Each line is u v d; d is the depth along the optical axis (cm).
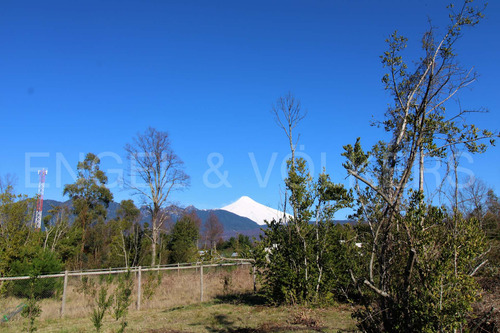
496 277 580
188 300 1588
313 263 1330
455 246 456
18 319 1209
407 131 550
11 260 1923
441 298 442
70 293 1738
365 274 578
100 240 4481
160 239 4056
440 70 540
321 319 1088
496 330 520
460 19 525
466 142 530
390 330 484
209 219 6091
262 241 1501
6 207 2009
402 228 505
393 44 585
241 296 1670
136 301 1529
